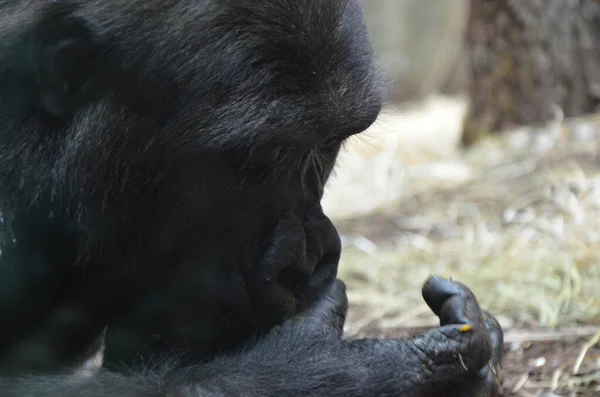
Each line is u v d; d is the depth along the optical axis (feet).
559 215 47.03
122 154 24.11
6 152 25.17
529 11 66.69
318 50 23.40
